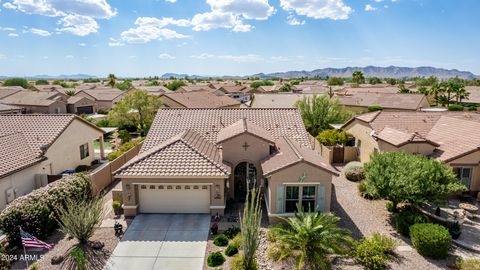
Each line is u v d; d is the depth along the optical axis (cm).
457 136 2386
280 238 1470
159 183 1905
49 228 1719
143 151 2314
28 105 6762
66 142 2789
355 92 7931
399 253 1550
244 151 2133
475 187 2167
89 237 1639
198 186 1947
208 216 1938
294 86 11994
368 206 2108
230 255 1514
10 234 1584
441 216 1895
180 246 1606
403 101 5784
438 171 1762
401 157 1906
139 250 1571
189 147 2038
